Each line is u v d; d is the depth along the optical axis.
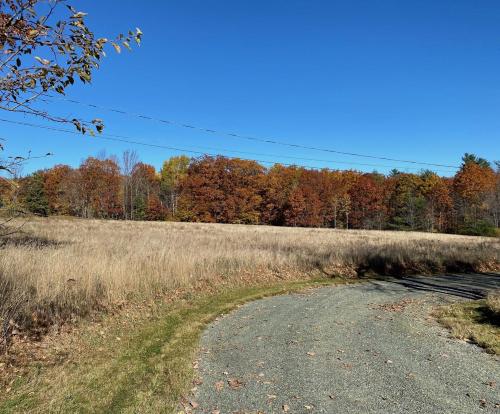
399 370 6.36
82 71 4.20
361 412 4.89
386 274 19.94
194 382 5.84
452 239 40.84
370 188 83.88
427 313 10.88
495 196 68.38
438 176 86.69
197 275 14.16
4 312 7.30
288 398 5.30
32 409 4.86
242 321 9.81
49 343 7.14
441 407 5.01
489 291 15.03
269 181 79.94
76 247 16.59
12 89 4.09
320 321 9.84
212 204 75.44
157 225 49.06
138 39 4.38
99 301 9.69
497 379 5.98
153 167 94.62
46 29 4.00
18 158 4.72
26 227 29.84
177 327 8.91
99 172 76.31
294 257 19.06
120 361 6.61
